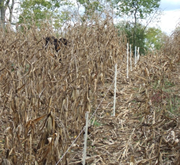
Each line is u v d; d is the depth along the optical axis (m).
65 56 6.86
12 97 4.08
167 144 4.38
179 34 10.85
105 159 4.53
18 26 9.05
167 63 8.02
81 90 5.34
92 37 8.52
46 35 8.30
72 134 5.14
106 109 6.56
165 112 5.84
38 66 6.17
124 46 11.24
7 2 19.23
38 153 3.64
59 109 4.69
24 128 3.88
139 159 4.46
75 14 8.43
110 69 8.49
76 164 4.39
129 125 5.75
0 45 8.22
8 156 3.54
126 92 7.68
